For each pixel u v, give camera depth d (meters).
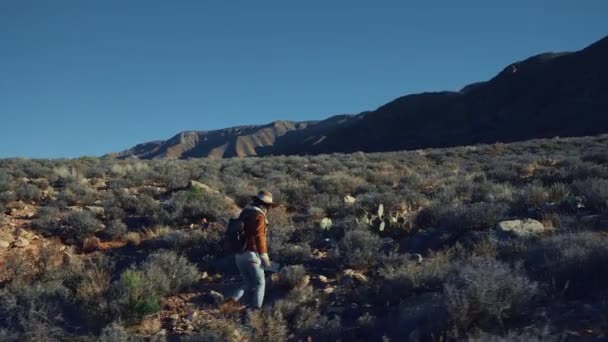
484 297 5.77
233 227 8.05
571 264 6.82
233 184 19.66
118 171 25.58
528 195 12.55
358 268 9.66
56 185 21.42
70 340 6.80
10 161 29.47
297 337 6.74
